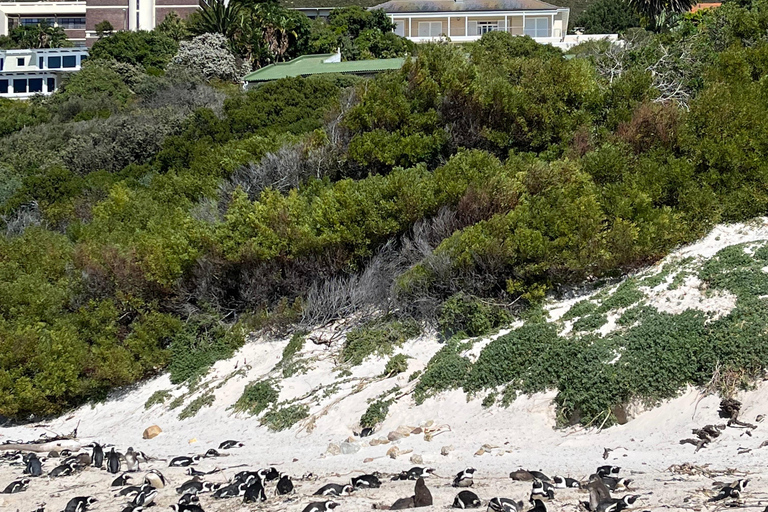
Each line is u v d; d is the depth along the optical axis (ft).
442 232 64.64
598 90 78.64
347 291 65.92
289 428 53.21
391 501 33.99
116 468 45.55
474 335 56.34
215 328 67.77
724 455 36.40
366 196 67.21
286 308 66.44
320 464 43.14
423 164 74.08
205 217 77.10
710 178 62.90
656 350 44.37
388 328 59.93
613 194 62.34
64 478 44.73
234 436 53.98
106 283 71.97
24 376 65.46
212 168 93.15
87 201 106.32
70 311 72.64
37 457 51.01
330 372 58.54
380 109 79.82
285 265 68.49
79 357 66.90
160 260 69.26
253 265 68.64
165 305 70.33
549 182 64.54
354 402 53.06
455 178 66.69
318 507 33.09
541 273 57.82
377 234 66.69
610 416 43.16
